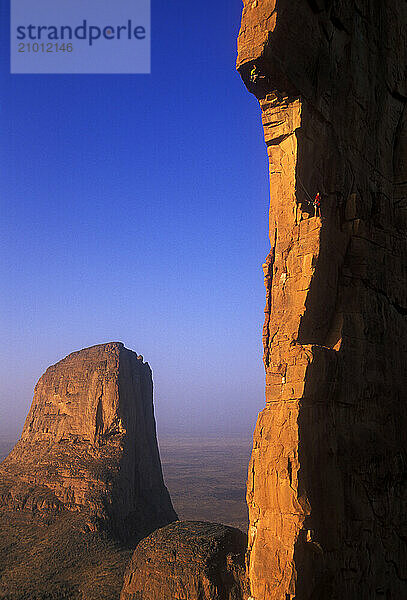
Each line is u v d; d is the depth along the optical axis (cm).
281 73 1544
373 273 1784
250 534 1568
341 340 1619
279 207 1734
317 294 1620
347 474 1557
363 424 1667
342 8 1800
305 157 1669
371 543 1590
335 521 1473
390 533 1680
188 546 5094
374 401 1720
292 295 1648
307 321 1609
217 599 4503
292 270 1670
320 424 1512
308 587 1375
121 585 7131
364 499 1589
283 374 1617
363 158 1900
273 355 1673
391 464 1739
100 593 6931
